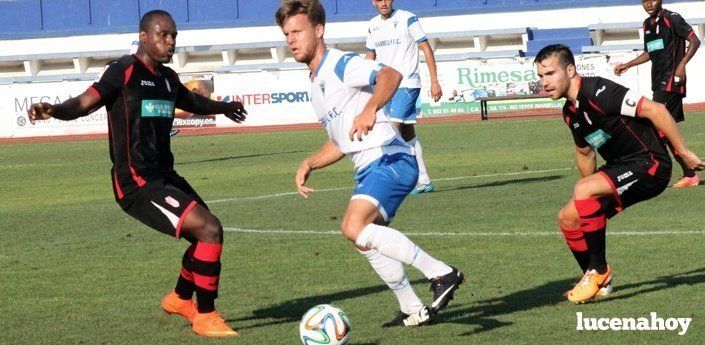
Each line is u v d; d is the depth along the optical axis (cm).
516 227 1692
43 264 1550
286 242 1655
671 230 1577
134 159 1064
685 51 2309
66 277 1429
